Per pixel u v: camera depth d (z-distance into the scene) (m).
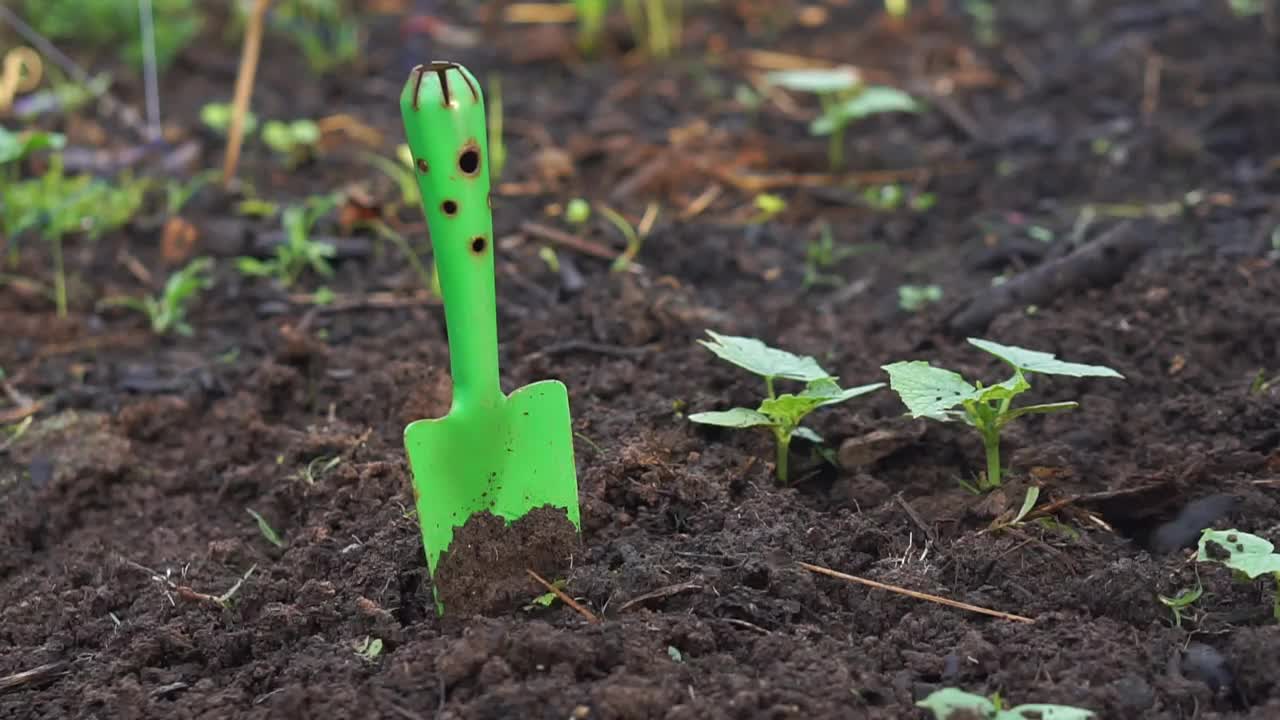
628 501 1.29
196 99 2.17
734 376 1.45
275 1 2.43
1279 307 1.49
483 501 1.20
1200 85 2.07
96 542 1.35
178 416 1.48
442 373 1.44
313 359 1.51
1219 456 1.30
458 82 1.11
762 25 2.45
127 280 1.69
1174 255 1.59
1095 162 1.87
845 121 2.00
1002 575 1.21
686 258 1.68
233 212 1.80
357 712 1.12
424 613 1.21
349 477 1.35
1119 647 1.15
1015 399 1.40
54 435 1.44
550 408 1.20
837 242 1.73
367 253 1.72
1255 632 1.14
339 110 2.14
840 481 1.32
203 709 1.15
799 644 1.16
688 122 2.04
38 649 1.23
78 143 2.00
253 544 1.33
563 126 2.05
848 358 1.48
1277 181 1.78
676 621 1.17
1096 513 1.27
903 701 1.12
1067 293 1.55
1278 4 2.30
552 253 1.68
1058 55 2.24
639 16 2.45
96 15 2.30
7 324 1.61
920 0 2.53
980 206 1.79
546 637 1.14
